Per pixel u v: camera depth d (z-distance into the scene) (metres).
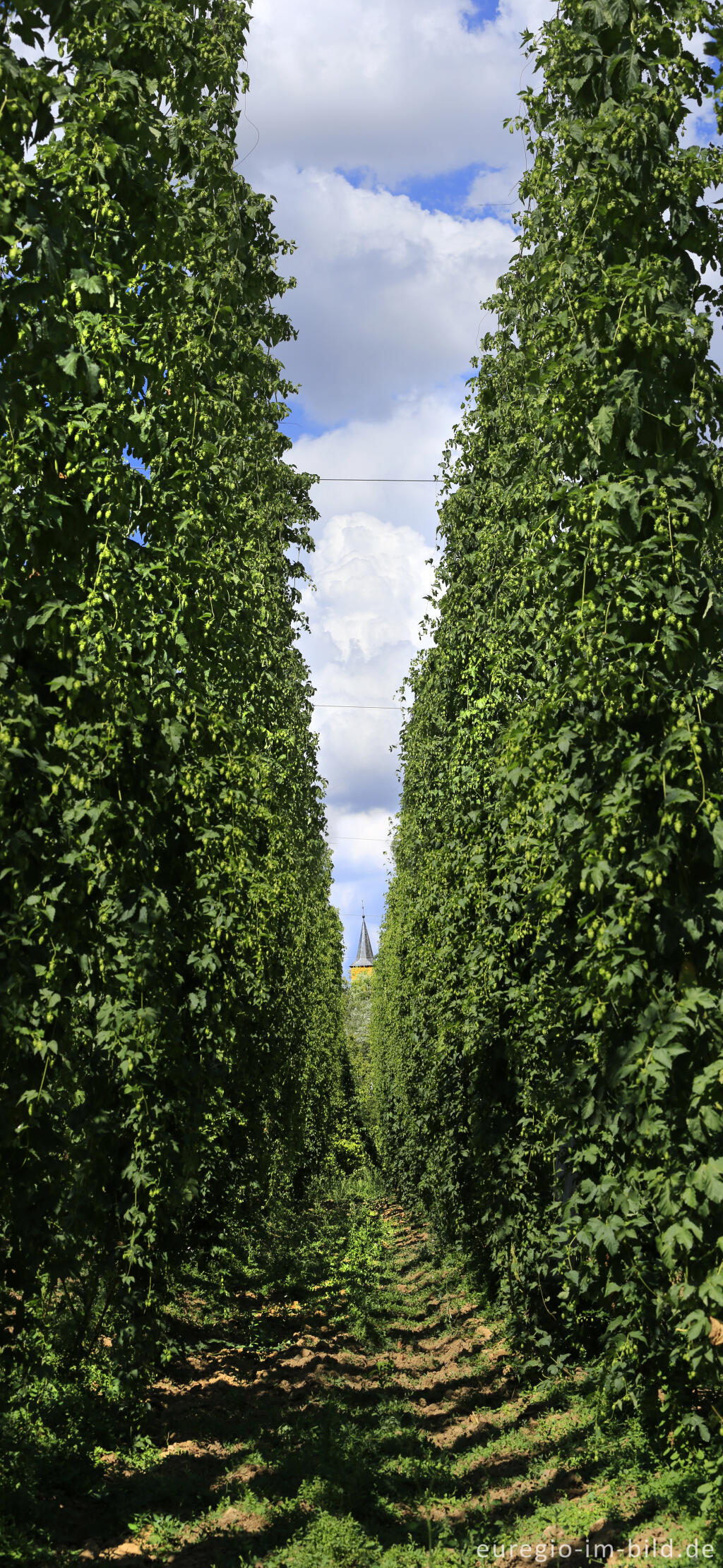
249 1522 5.91
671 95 5.70
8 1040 4.91
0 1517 5.18
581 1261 6.52
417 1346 12.62
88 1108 6.68
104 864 5.71
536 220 6.57
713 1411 5.59
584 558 5.87
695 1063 5.12
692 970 5.18
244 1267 15.52
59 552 5.41
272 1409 8.72
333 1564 5.27
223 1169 12.30
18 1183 5.18
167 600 6.71
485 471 12.13
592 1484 6.12
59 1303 7.50
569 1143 6.54
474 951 10.03
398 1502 6.66
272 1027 13.76
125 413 6.21
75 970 5.54
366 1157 45.66
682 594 5.31
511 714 9.66
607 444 5.73
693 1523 4.82
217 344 9.40
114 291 6.09
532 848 6.66
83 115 5.52
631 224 5.83
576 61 6.13
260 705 11.67
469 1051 10.00
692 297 5.82
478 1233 12.62
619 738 5.49
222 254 9.45
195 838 7.38
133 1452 7.00
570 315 5.87
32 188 4.84
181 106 7.57
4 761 4.89
